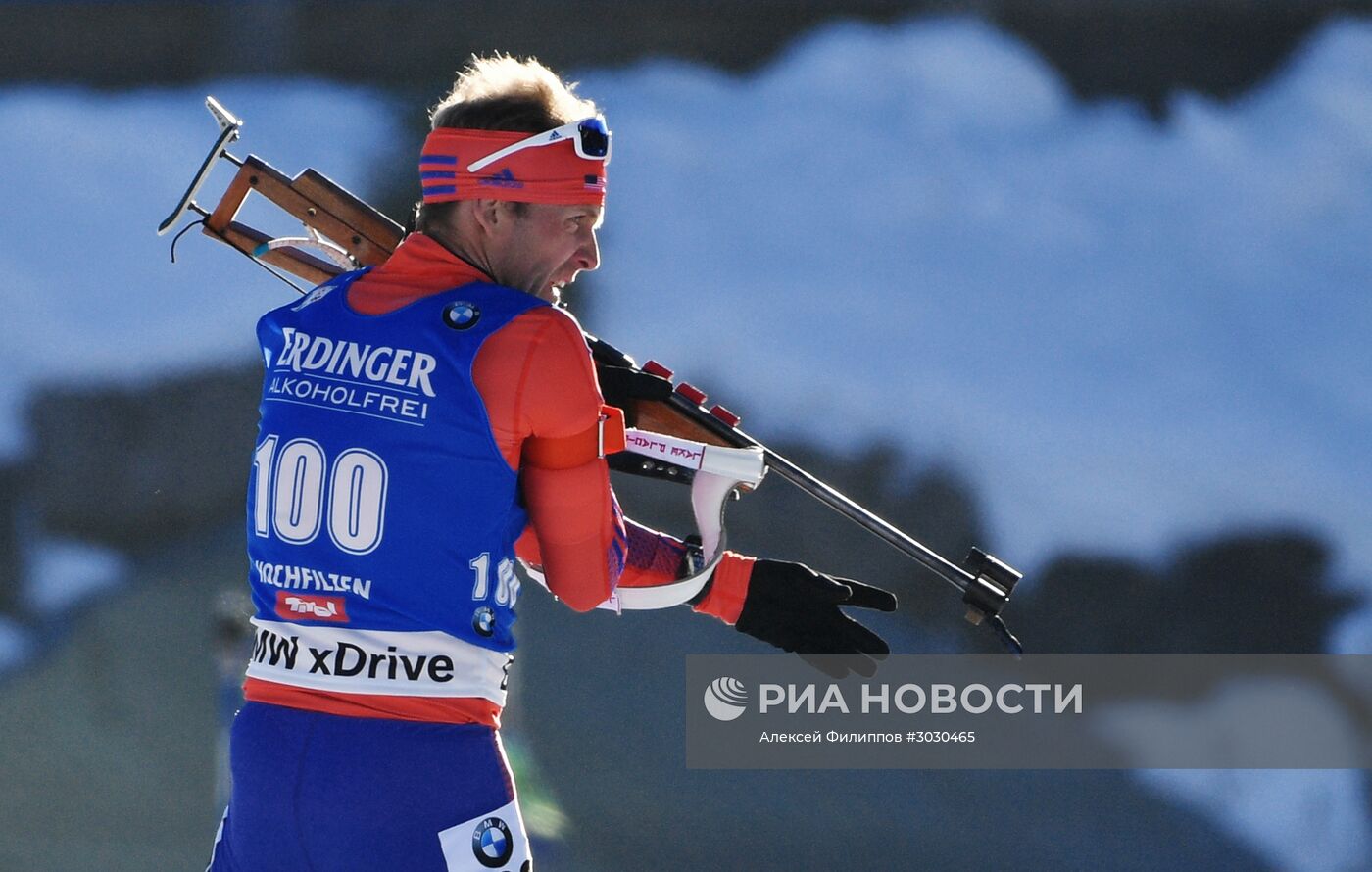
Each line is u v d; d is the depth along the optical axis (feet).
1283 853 93.09
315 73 142.82
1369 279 135.64
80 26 141.79
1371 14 143.74
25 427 127.13
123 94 141.79
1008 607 118.62
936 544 122.31
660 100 142.31
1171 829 91.35
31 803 87.10
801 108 142.92
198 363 130.82
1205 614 118.73
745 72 144.56
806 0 145.38
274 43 142.72
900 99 143.33
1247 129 142.00
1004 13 144.97
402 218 135.95
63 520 123.34
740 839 85.30
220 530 125.59
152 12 142.10
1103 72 143.95
